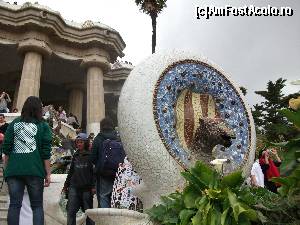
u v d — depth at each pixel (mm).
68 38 32062
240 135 4797
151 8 20703
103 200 7164
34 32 30391
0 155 11117
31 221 5570
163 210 3645
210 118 4465
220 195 3199
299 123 3074
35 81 29609
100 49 32656
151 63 4676
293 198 2988
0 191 9844
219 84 4906
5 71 35438
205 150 4469
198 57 4906
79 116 36000
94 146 7336
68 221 7617
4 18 30188
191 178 3391
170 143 4402
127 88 4633
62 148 16391
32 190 5320
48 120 21125
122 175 6566
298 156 3016
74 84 36469
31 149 5418
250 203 3148
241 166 4668
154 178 4367
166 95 4555
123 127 4555
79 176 7688
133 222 3994
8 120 20625
